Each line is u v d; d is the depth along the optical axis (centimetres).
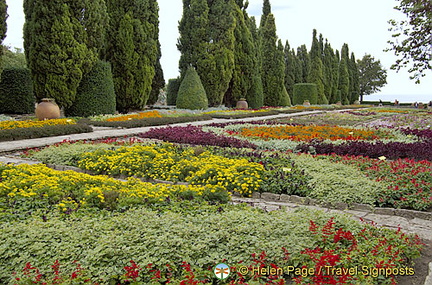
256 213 448
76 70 1639
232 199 594
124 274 309
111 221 416
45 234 371
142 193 520
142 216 419
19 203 477
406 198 547
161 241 352
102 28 1758
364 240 381
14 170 616
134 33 1997
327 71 4672
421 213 520
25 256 336
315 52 4262
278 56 3484
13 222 414
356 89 5766
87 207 479
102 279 306
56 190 521
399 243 377
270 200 602
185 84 2402
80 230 386
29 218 434
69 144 959
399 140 1157
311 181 621
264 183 632
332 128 1373
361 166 725
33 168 646
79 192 525
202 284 292
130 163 742
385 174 655
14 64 2952
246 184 612
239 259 333
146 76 2062
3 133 1044
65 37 1599
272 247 347
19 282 294
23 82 1978
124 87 2022
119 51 1975
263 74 3484
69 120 1404
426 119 1930
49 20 1582
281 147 1001
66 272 315
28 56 1666
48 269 319
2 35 1439
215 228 391
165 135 1169
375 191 568
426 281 326
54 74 1620
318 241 371
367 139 1173
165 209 478
